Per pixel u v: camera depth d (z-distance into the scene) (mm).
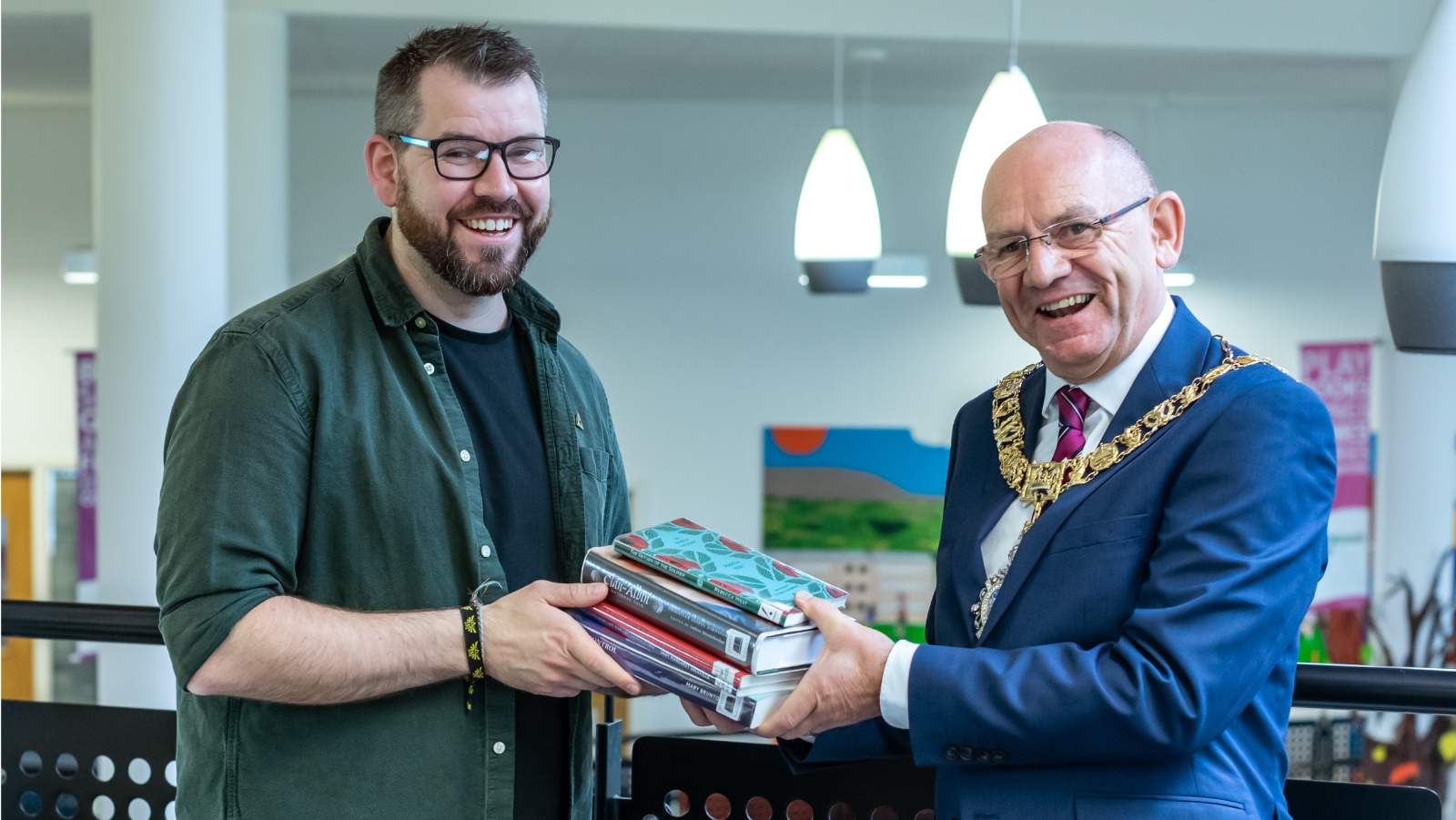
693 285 8344
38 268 7996
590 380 1743
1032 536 1358
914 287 8242
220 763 1476
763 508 8445
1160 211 1402
